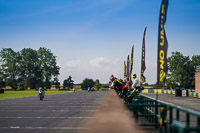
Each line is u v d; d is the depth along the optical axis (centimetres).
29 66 15200
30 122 1202
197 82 4728
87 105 2269
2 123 1180
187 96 4381
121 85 1528
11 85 14675
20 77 15150
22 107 2127
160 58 988
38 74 14938
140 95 1395
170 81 12006
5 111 1788
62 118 1334
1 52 14775
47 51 15338
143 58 1723
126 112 330
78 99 3459
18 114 1579
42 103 2647
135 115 855
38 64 14762
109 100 482
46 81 14688
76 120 1243
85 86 18825
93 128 241
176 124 448
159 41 992
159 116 791
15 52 15000
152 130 902
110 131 226
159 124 811
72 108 1959
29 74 14925
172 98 3719
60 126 1059
